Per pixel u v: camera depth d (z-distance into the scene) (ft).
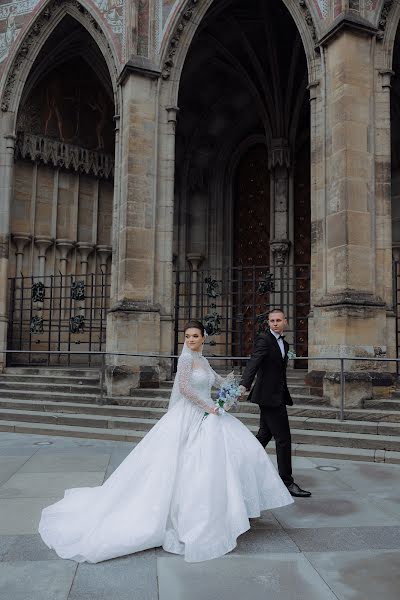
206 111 58.18
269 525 15.03
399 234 50.49
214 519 12.92
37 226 51.96
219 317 43.11
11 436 29.14
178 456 13.80
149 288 37.37
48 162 52.29
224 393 14.44
